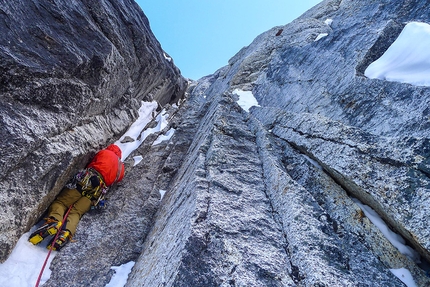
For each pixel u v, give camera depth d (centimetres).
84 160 498
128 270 358
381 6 633
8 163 327
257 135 500
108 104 663
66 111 448
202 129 641
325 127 386
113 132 669
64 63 424
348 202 314
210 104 877
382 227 279
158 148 705
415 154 248
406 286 234
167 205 423
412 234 220
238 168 387
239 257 236
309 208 292
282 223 288
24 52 372
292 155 422
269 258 241
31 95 379
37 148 371
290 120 504
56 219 398
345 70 528
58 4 459
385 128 353
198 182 336
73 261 366
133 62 770
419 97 334
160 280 233
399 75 408
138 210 469
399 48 455
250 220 284
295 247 249
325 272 221
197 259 227
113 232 417
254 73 1024
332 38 688
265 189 354
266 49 1126
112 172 495
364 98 428
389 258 257
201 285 210
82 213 446
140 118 909
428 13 511
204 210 282
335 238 266
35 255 360
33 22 401
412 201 230
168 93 1338
